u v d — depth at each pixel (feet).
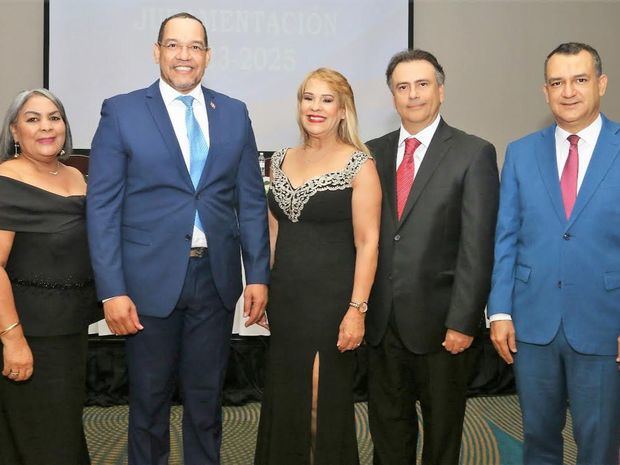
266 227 7.43
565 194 6.65
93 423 11.42
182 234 6.92
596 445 6.53
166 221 6.92
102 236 6.70
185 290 7.04
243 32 15.64
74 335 6.83
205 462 7.41
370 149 7.57
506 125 16.44
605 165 6.48
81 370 6.94
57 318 6.64
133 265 6.93
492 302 6.86
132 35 15.42
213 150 7.04
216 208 7.07
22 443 6.63
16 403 6.62
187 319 7.24
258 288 7.20
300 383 7.04
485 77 16.35
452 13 16.22
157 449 7.27
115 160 6.88
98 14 15.37
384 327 7.07
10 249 6.50
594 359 6.48
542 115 16.47
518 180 6.92
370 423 7.42
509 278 6.85
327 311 6.97
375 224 6.91
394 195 7.18
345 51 15.81
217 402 7.46
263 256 7.29
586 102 6.44
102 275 6.64
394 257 7.00
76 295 6.82
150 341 7.04
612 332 6.44
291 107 15.78
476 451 10.01
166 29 7.00
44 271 6.61
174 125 7.13
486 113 16.39
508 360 6.85
